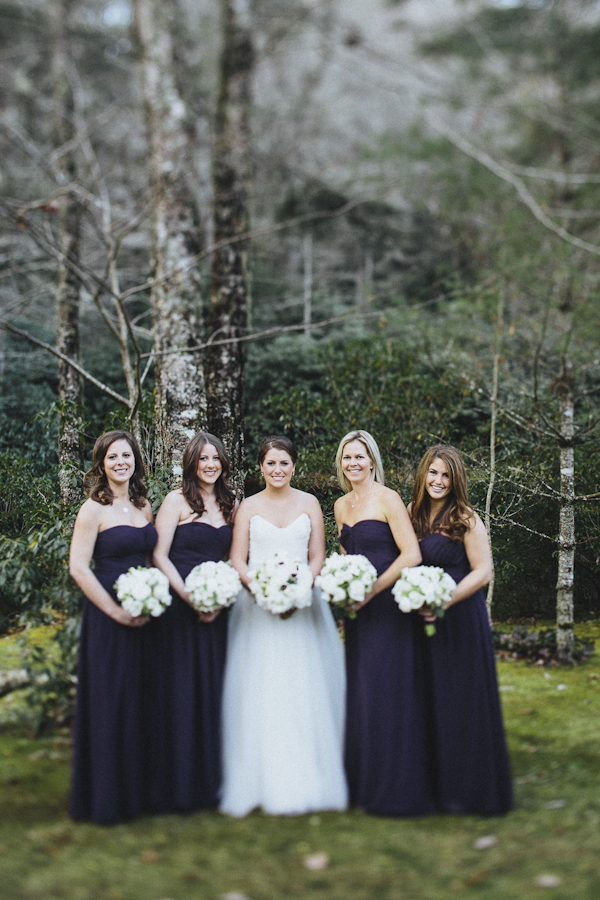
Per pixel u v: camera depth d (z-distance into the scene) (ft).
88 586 9.32
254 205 38.78
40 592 11.93
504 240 29.17
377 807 8.82
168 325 18.38
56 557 12.10
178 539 10.34
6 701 11.76
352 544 10.44
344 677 10.35
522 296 25.07
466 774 8.96
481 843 7.83
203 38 45.70
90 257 29.73
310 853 7.72
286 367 23.77
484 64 40.16
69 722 11.48
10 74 35.53
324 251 37.35
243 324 20.95
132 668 9.34
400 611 9.65
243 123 25.91
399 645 9.47
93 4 47.42
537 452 17.65
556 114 35.99
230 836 8.19
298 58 53.83
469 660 9.35
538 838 7.86
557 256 25.54
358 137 47.98
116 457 10.10
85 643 9.35
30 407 23.11
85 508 9.88
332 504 16.31
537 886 6.72
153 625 9.72
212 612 9.63
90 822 8.59
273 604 9.35
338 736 9.86
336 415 18.26
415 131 37.76
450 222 32.35
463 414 20.24
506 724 11.66
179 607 9.77
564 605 14.57
